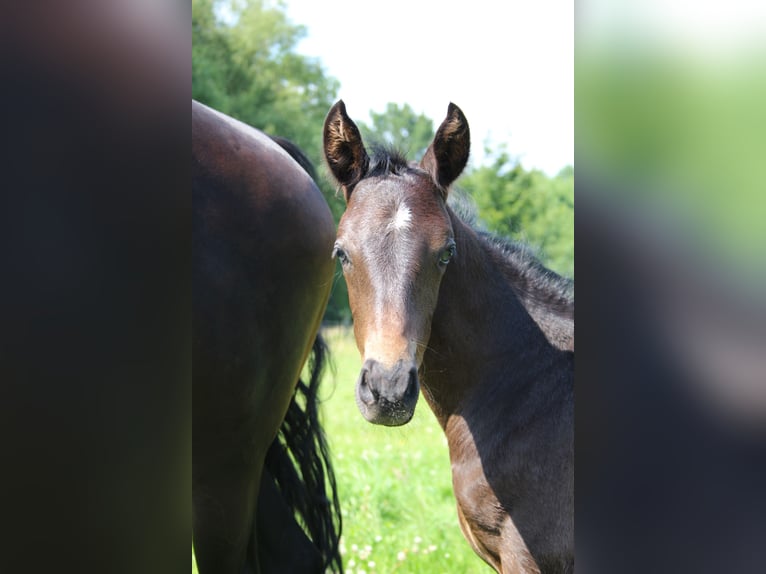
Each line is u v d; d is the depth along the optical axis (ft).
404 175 7.33
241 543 7.89
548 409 7.77
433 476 15.76
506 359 7.97
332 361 9.89
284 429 9.40
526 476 7.65
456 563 11.62
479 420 7.92
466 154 7.45
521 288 8.25
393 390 6.43
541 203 62.18
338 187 7.67
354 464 16.02
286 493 9.34
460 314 7.83
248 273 7.38
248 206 7.49
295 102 66.39
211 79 62.34
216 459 7.45
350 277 7.08
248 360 7.38
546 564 7.62
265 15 65.62
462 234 7.79
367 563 11.51
